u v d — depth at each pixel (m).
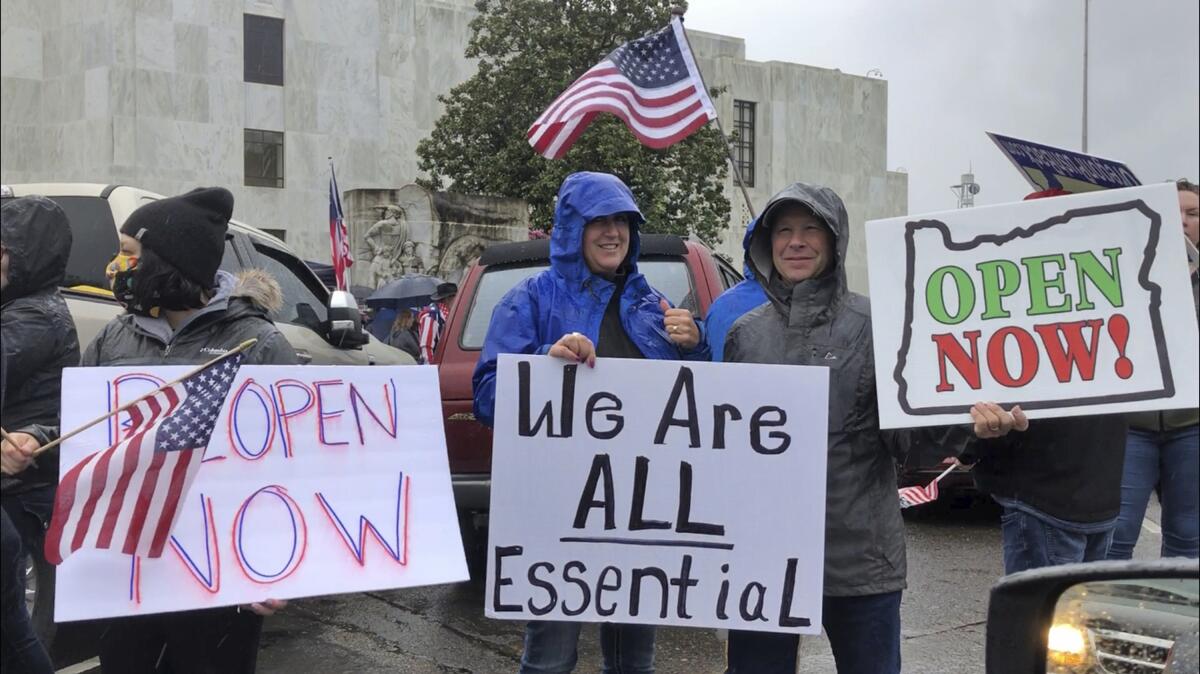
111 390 2.54
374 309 15.45
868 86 40.88
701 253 5.74
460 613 5.52
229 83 29.89
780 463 2.73
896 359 2.63
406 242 21.28
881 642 2.75
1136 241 2.48
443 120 24.02
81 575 2.39
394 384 2.76
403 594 5.98
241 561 2.52
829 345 2.78
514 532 2.80
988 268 2.59
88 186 5.21
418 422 2.76
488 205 21.75
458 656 4.73
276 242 6.70
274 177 31.08
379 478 2.69
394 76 32.88
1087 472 3.17
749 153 38.22
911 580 6.28
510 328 3.04
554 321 3.05
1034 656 1.80
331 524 2.62
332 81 31.72
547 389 2.80
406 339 13.11
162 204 2.69
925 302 2.63
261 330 2.78
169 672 2.71
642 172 20.73
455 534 2.70
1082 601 1.75
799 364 2.79
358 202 21.27
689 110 7.18
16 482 2.66
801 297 2.81
